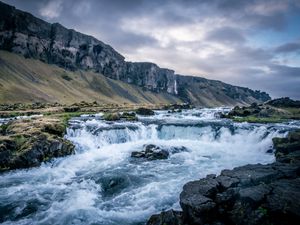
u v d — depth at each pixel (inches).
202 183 554.6
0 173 850.1
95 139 1333.7
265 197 450.0
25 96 6363.2
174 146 1275.8
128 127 1549.0
